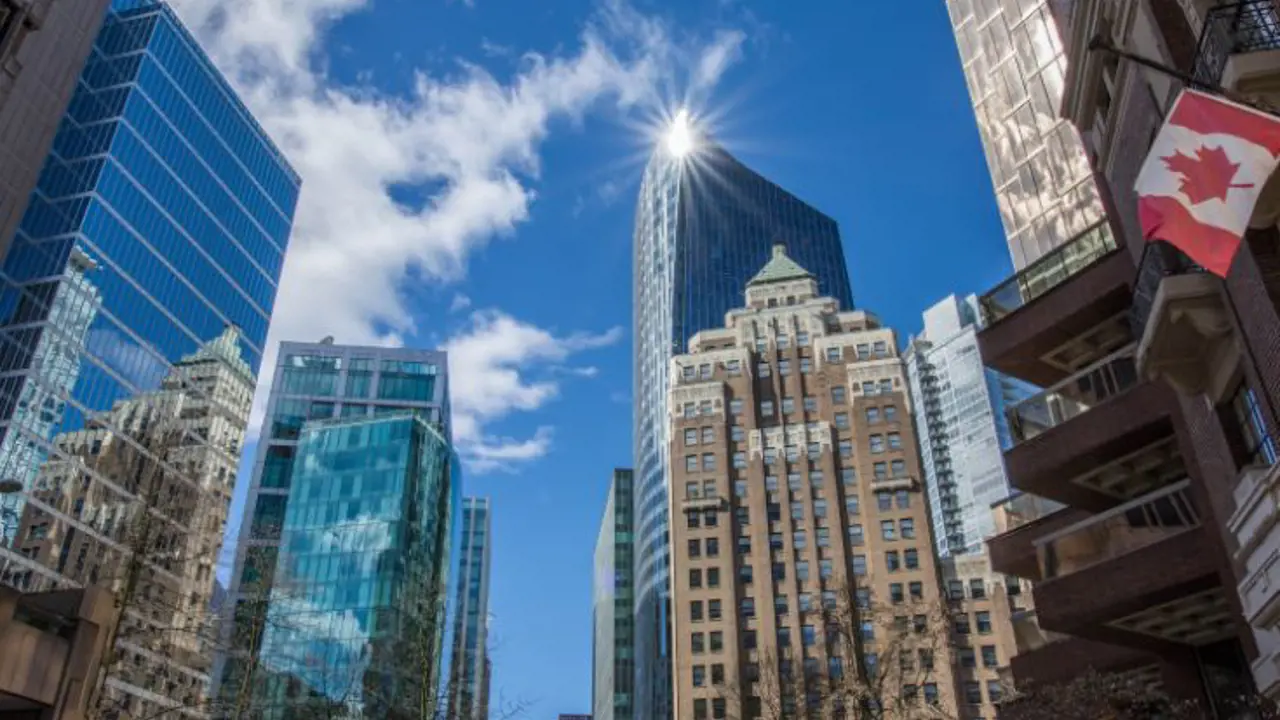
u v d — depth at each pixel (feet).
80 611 79.61
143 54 404.98
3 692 70.59
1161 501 74.08
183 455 311.27
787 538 373.40
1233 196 40.63
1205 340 60.59
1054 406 97.55
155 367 374.63
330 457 405.18
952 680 313.53
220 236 434.71
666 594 501.56
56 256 345.92
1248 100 47.14
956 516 651.66
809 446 394.11
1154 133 69.21
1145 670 89.15
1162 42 64.28
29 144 194.39
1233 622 75.92
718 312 636.48
